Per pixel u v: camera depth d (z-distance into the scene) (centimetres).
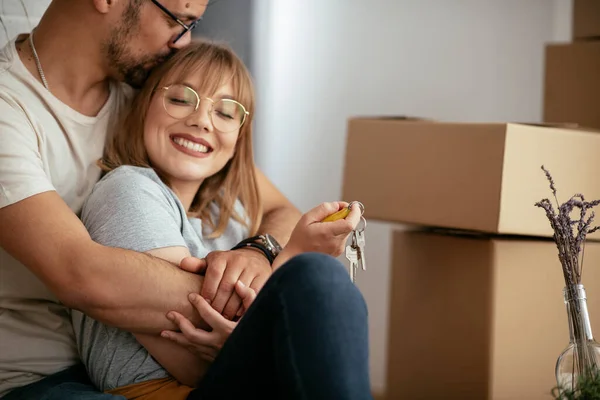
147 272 126
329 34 284
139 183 140
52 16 146
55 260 124
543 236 170
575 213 169
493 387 168
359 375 107
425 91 288
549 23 292
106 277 124
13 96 139
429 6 287
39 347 143
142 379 134
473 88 289
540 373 172
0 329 141
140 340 131
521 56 291
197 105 150
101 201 138
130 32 147
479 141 167
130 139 154
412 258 192
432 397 184
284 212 174
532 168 165
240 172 164
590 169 172
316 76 284
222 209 163
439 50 288
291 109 282
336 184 286
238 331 116
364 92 286
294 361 107
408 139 181
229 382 116
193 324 129
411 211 179
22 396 136
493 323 168
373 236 281
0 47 168
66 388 132
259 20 272
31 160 132
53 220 126
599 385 122
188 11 150
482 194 165
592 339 130
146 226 134
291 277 111
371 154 189
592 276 170
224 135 153
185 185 155
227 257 134
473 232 180
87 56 147
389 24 286
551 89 216
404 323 193
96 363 136
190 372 132
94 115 152
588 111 210
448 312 180
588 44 210
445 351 180
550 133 167
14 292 141
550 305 172
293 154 284
